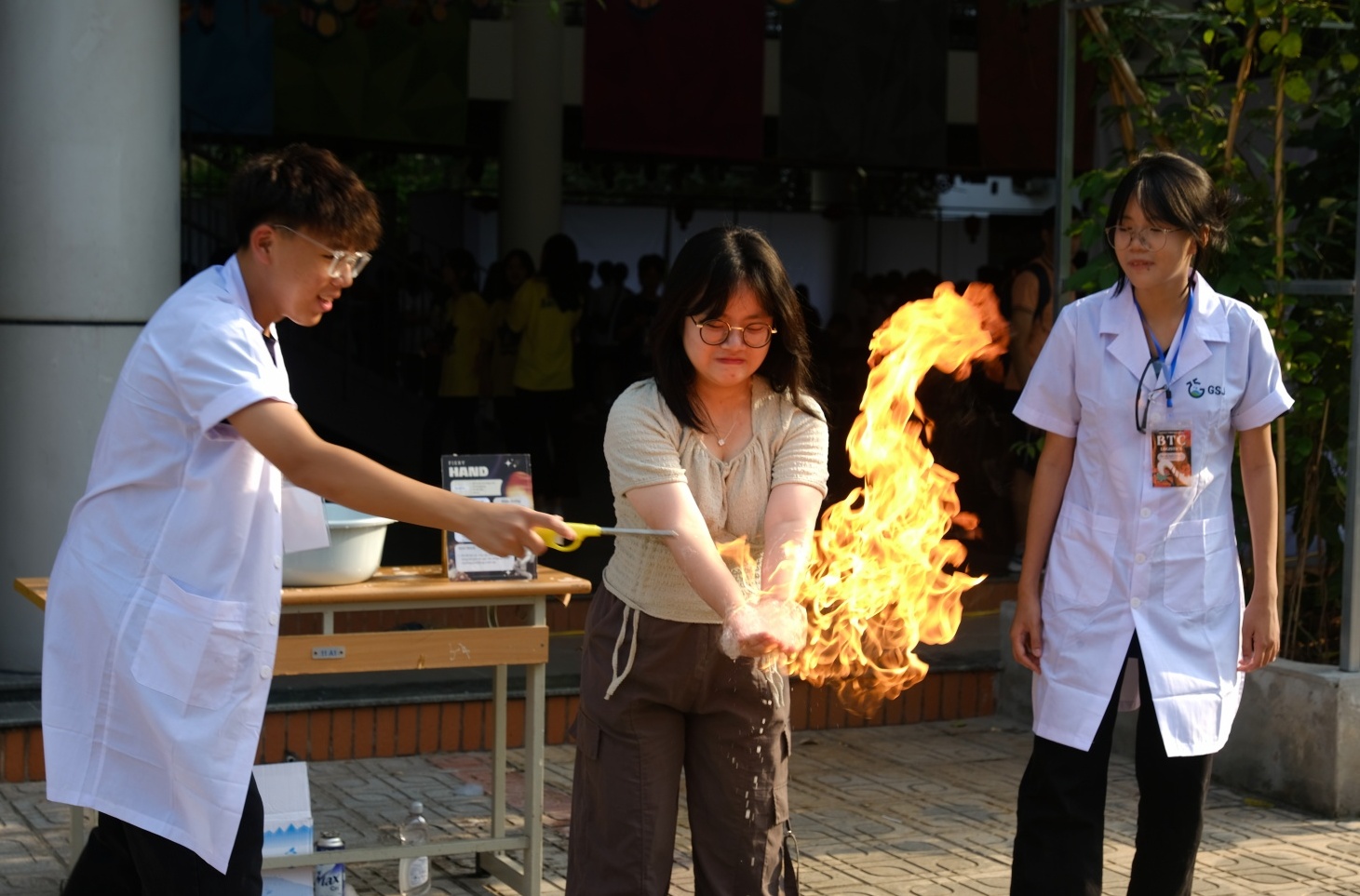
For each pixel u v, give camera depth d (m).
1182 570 3.26
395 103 10.88
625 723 2.89
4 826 4.50
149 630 2.59
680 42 11.02
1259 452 3.37
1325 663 5.42
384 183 18.14
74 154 5.41
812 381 2.94
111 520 2.66
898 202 17.95
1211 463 3.28
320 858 3.83
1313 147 5.67
